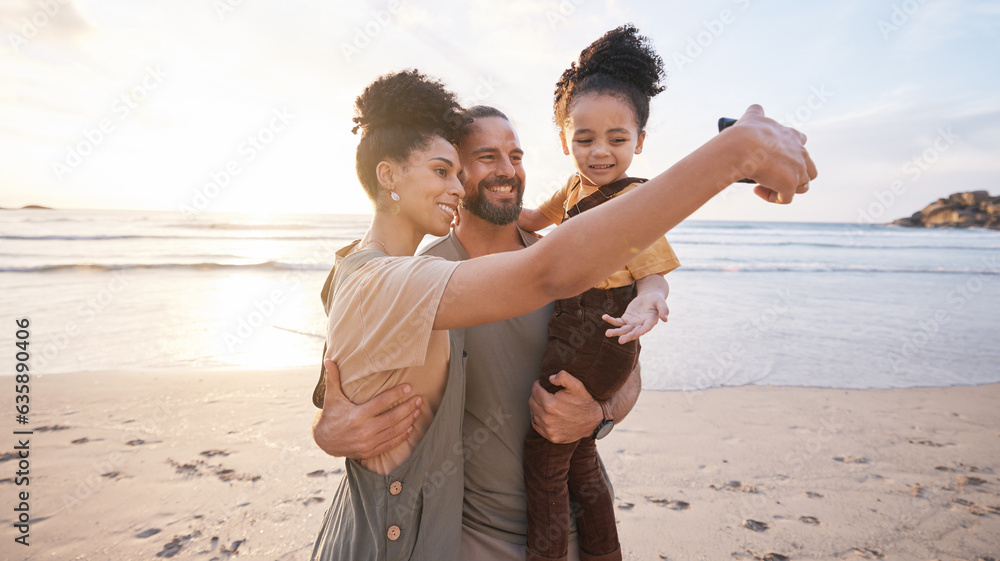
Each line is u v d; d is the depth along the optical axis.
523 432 1.70
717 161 0.80
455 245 1.99
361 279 1.22
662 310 1.54
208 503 3.71
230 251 27.12
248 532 3.38
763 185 0.82
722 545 3.33
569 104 2.07
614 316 1.68
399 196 1.40
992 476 4.31
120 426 5.05
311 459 4.39
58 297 12.29
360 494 1.36
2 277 15.57
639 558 3.18
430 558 1.35
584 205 1.96
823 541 3.38
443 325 1.06
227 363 7.39
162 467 4.22
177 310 11.09
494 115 1.89
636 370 1.99
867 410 5.82
